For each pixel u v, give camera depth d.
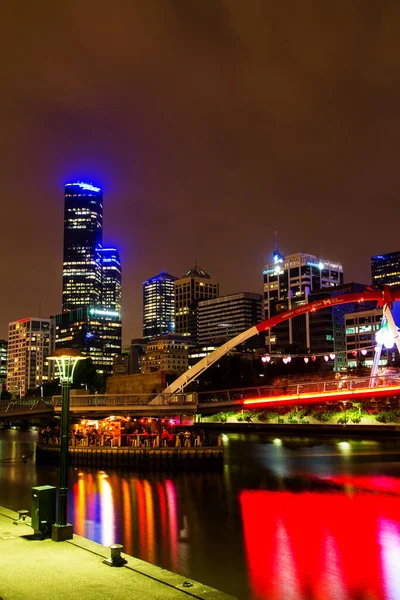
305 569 30.25
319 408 119.50
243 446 95.62
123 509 46.50
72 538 24.72
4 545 23.70
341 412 114.56
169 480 62.00
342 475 63.41
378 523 40.66
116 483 60.41
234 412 133.50
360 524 40.38
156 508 46.78
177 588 18.52
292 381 148.75
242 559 32.19
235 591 27.16
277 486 57.09
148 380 125.25
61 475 25.25
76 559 21.66
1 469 73.62
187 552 33.66
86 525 40.72
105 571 20.22
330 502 48.59
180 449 70.50
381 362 192.12
